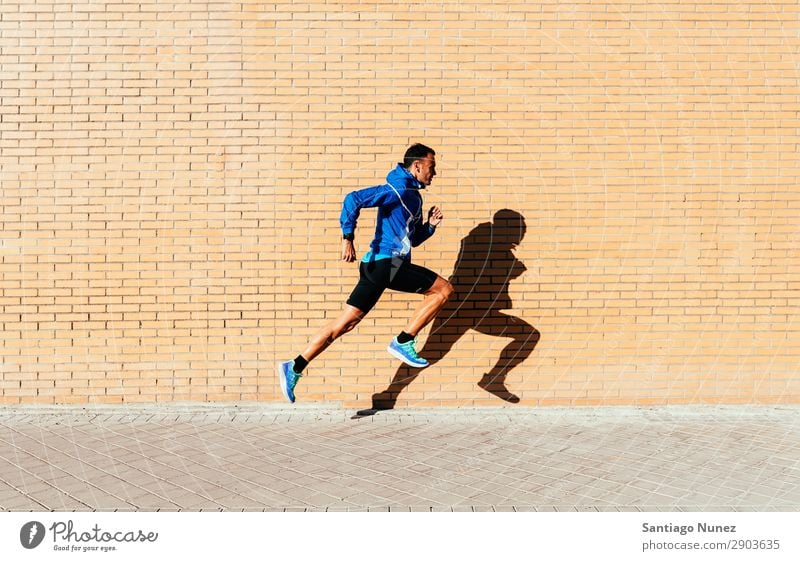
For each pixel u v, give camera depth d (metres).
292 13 6.47
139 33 6.43
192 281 6.48
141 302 6.48
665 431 6.00
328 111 6.49
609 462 5.25
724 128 6.54
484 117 6.51
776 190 6.55
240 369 6.51
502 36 6.52
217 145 6.48
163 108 6.46
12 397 6.44
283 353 6.51
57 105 6.41
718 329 6.59
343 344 6.55
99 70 6.43
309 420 6.29
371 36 6.49
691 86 6.53
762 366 6.58
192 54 6.46
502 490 4.70
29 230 6.42
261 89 6.47
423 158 5.77
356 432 5.96
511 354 6.57
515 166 6.52
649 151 6.53
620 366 6.58
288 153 6.49
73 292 6.45
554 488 4.73
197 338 6.50
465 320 6.55
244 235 6.50
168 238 6.47
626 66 6.51
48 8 6.40
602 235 6.55
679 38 6.53
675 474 4.98
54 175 6.41
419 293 5.92
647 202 6.55
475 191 6.52
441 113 6.50
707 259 6.57
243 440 5.74
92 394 6.47
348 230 5.63
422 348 6.57
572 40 6.52
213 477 4.93
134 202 6.46
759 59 6.53
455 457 5.36
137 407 6.47
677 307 6.58
